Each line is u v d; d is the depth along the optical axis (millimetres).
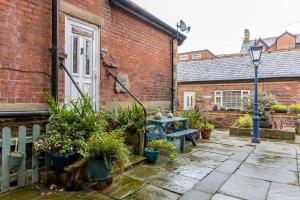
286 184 3586
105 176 3260
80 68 4773
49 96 3855
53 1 4074
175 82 8164
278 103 13086
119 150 3275
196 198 3023
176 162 4664
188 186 3420
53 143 3174
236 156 5281
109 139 3260
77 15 4613
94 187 3287
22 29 3773
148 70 6824
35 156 3361
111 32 5492
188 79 17094
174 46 8102
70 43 4551
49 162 3488
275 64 14672
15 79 3684
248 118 8953
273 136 7977
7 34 3576
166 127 6637
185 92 17250
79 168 3225
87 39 4918
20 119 3787
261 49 7219
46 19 4133
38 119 4020
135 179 3654
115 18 5613
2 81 3523
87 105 3711
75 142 3270
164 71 7617
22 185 3236
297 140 7637
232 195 3146
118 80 5590
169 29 7566
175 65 8180
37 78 3986
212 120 11352
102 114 4508
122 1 5473
